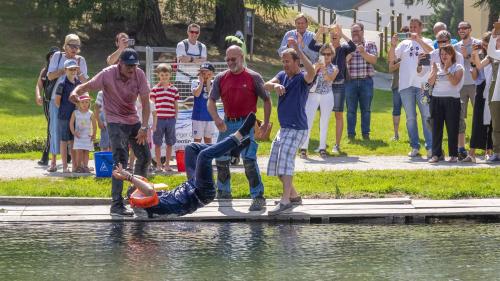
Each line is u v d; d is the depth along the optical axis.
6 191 23.78
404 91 29.86
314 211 21.67
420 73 29.52
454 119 28.34
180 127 29.11
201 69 28.08
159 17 70.06
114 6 65.94
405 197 23.27
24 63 63.31
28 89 51.44
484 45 28.81
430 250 18.20
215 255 17.78
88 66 63.91
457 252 17.98
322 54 29.47
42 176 26.22
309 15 94.69
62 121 26.58
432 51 28.81
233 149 20.69
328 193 23.69
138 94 21.88
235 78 22.03
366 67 33.50
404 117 41.53
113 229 20.42
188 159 21.27
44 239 19.38
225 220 21.42
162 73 26.92
